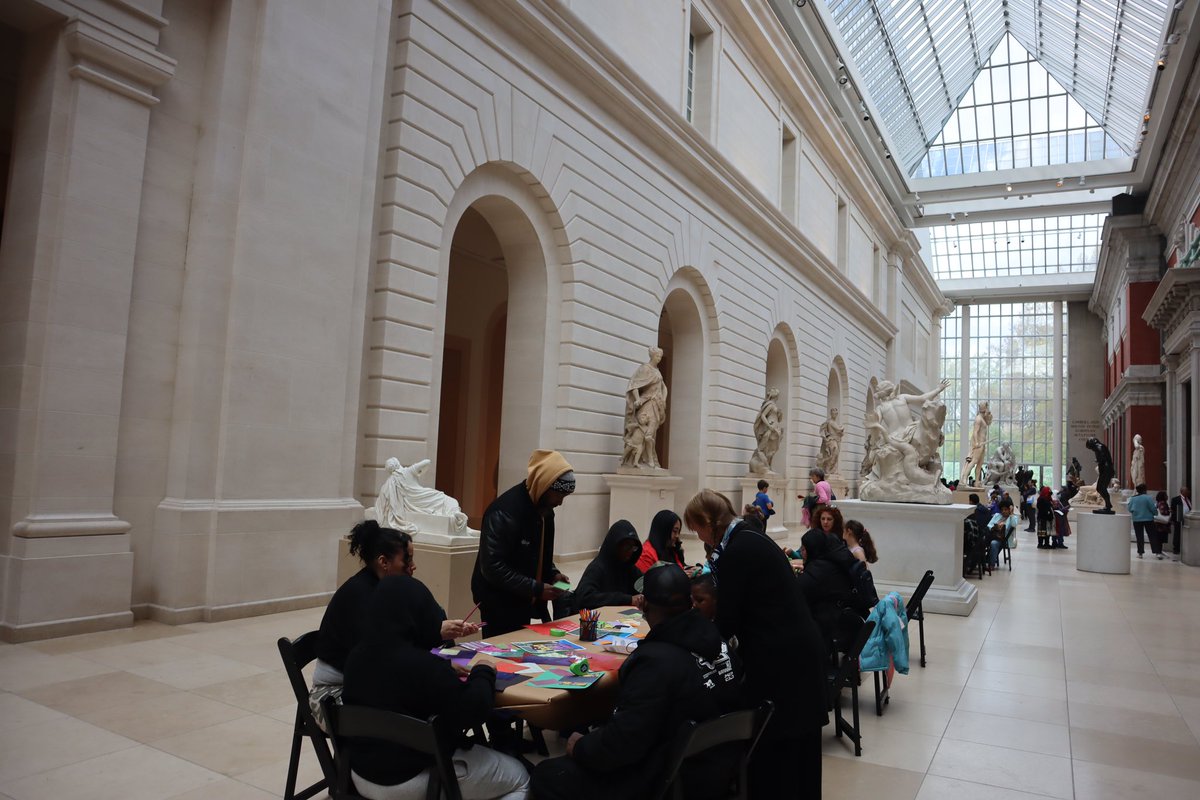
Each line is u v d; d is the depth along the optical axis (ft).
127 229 19.65
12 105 23.89
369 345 26.40
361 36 25.29
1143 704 17.04
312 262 23.45
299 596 22.49
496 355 54.49
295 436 22.84
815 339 71.05
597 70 36.45
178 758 11.48
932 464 31.50
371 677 8.30
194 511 20.27
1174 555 54.60
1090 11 72.59
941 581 28.58
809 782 9.75
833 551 15.92
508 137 32.14
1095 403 138.41
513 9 31.30
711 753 8.41
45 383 18.02
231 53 21.59
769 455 56.75
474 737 9.62
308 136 23.40
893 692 17.74
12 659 16.06
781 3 57.93
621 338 40.22
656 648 8.47
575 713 9.44
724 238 52.08
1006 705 16.75
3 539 17.84
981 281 142.61
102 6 18.94
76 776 10.71
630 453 38.55
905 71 87.10
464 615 20.20
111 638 18.06
